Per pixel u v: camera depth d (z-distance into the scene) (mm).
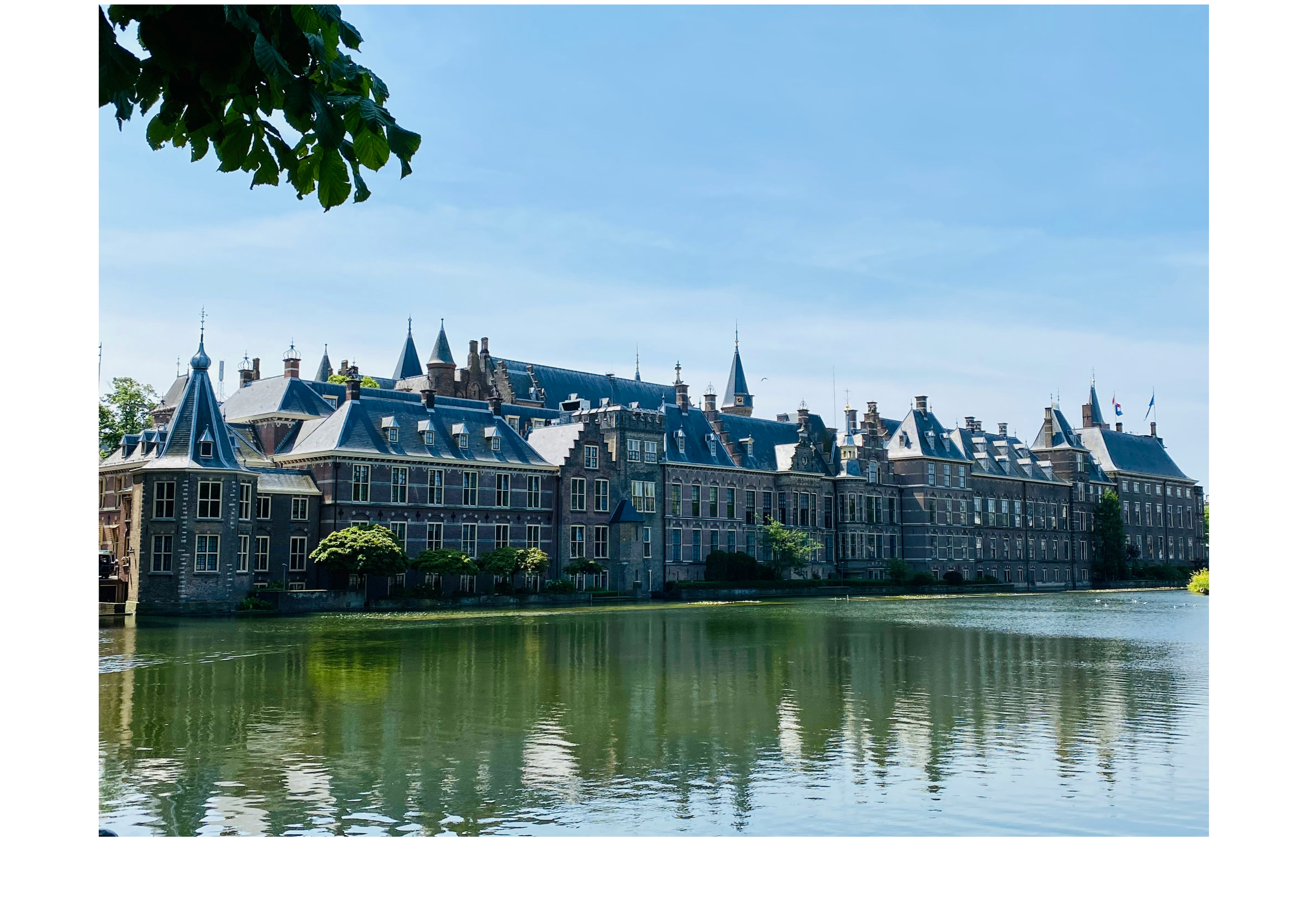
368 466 79125
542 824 17969
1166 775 21281
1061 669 38500
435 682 34188
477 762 22422
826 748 23953
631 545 98125
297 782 20672
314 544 76688
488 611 75812
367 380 113688
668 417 108000
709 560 103812
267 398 87125
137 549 67250
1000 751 23531
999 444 146375
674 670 37906
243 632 54062
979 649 46469
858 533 122188
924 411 135000
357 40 8828
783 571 109750
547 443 95875
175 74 8008
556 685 33719
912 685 33938
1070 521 153625
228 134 8555
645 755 23125
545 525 91438
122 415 100938
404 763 22297
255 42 7531
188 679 34688
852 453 122938
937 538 129250
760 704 30016
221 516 67938
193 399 69188
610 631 56594
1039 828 17719
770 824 18000
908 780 20938
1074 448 155875
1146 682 34844
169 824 17859
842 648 46594
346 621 62812
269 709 28781
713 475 107562
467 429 86500
